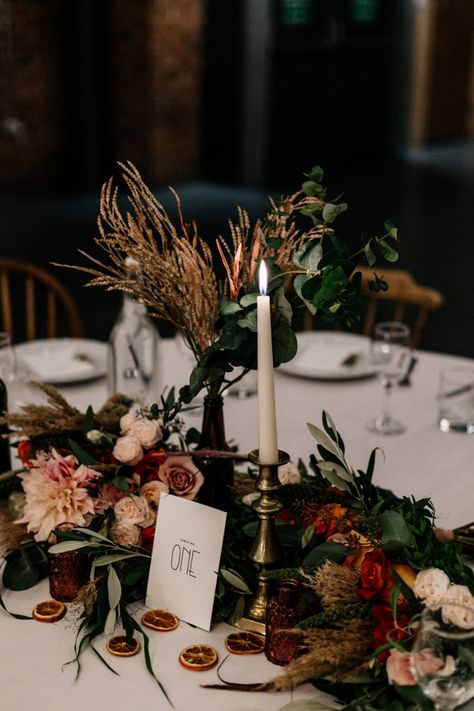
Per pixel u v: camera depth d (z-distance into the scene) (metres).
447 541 1.13
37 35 6.91
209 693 0.99
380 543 1.04
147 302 1.20
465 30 10.30
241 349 1.06
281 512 1.16
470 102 10.85
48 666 1.03
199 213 6.90
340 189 7.90
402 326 1.76
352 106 8.83
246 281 1.17
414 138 10.13
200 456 1.18
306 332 2.29
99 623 1.07
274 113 7.90
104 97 7.34
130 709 0.96
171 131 7.63
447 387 1.77
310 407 1.86
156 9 7.05
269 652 1.03
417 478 1.54
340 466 1.09
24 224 6.43
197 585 1.10
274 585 1.09
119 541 1.15
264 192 7.76
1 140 7.00
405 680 0.89
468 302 4.99
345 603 0.98
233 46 7.57
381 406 1.87
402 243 6.14
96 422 1.28
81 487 1.17
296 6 7.77
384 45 8.88
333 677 0.93
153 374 1.70
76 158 7.42
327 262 1.01
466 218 6.87
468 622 0.85
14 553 1.21
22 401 1.76
